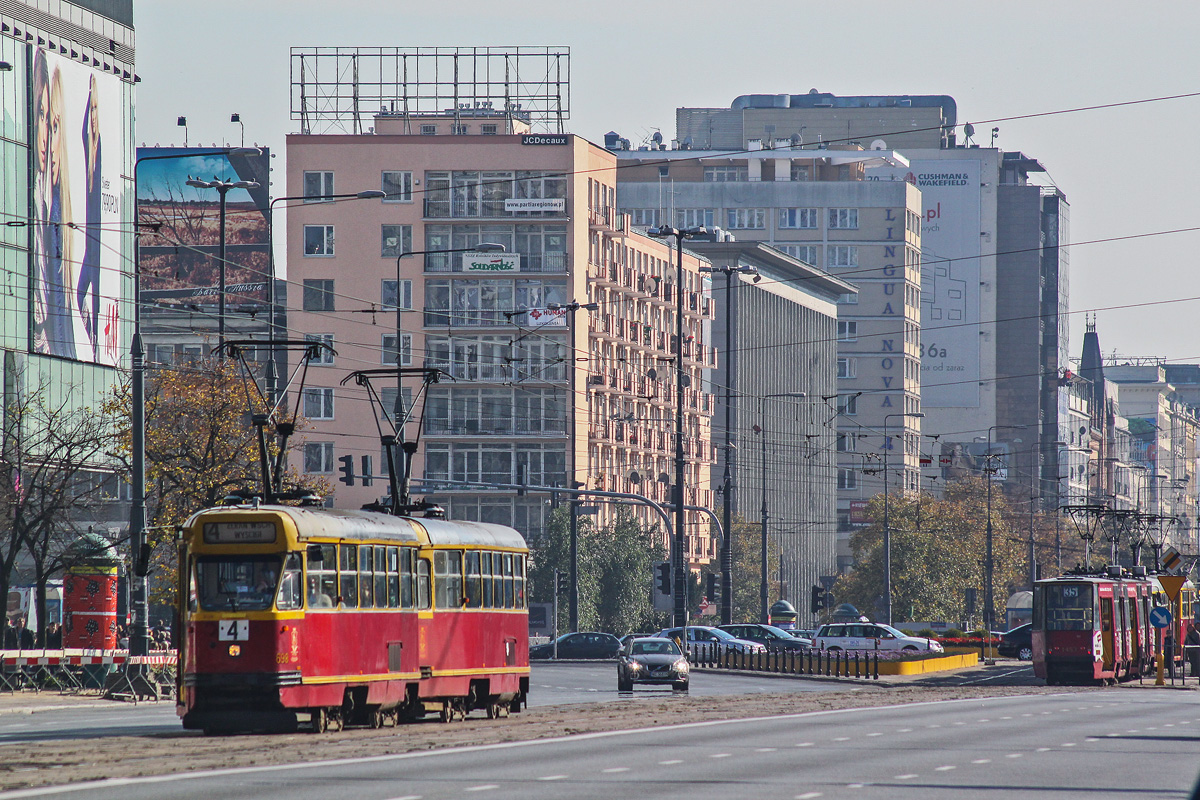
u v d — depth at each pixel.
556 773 72.62
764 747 89.25
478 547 121.75
